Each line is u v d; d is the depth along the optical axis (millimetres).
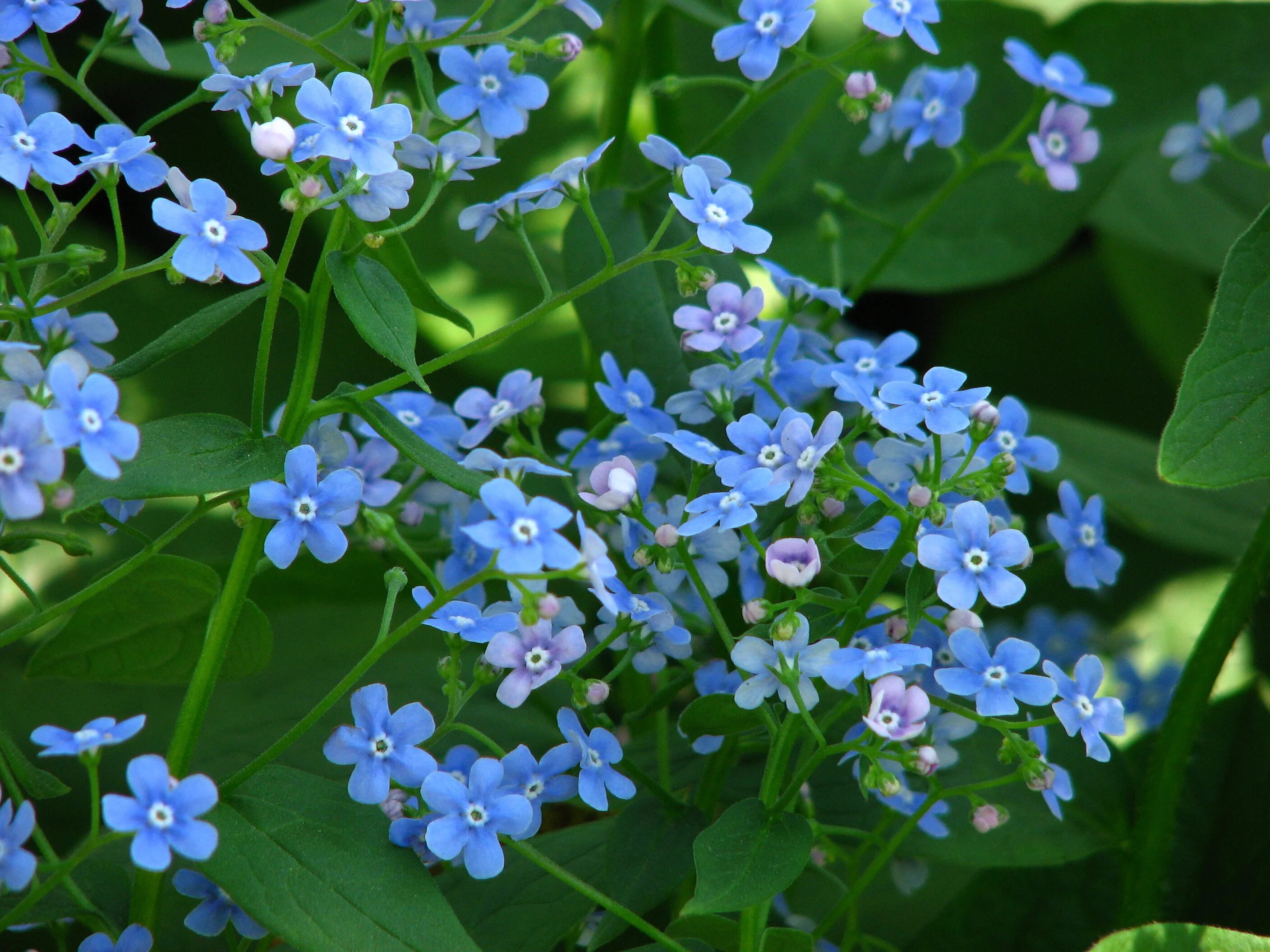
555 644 344
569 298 344
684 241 376
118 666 356
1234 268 347
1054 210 424
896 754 338
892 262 424
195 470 338
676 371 371
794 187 442
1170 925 349
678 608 360
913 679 357
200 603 352
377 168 334
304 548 379
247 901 334
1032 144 376
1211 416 345
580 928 365
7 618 421
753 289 358
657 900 348
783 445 345
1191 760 392
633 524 356
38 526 432
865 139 445
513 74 355
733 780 370
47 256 338
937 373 344
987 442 359
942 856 367
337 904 335
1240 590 373
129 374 343
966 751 377
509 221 350
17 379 337
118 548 434
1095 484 401
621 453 364
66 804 392
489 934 357
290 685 385
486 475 344
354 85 335
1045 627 399
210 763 377
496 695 384
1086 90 378
